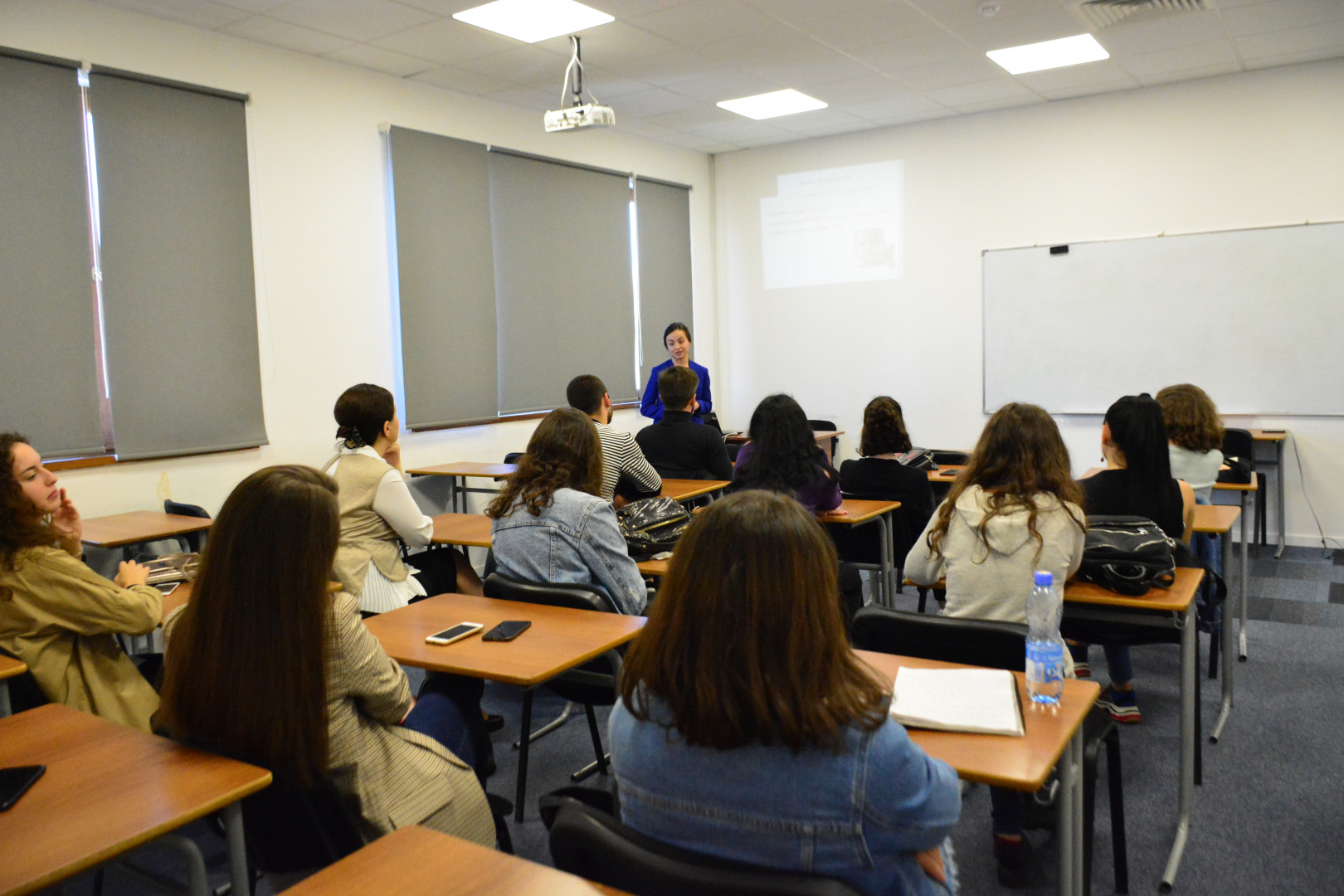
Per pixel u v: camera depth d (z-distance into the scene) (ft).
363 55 15.55
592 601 7.58
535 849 7.81
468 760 6.43
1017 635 6.11
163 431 13.66
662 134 22.52
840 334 23.82
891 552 12.68
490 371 18.80
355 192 16.30
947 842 4.24
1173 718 10.38
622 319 22.33
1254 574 16.76
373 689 5.13
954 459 18.35
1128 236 19.83
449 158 17.78
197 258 13.96
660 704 3.47
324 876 3.45
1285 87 17.98
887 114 21.21
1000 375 21.62
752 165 24.66
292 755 4.62
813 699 3.22
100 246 12.91
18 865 3.67
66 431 12.61
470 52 15.55
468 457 18.57
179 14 13.30
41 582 6.35
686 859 3.28
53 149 12.34
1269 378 18.63
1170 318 19.52
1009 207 21.15
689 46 15.71
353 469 9.77
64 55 12.41
